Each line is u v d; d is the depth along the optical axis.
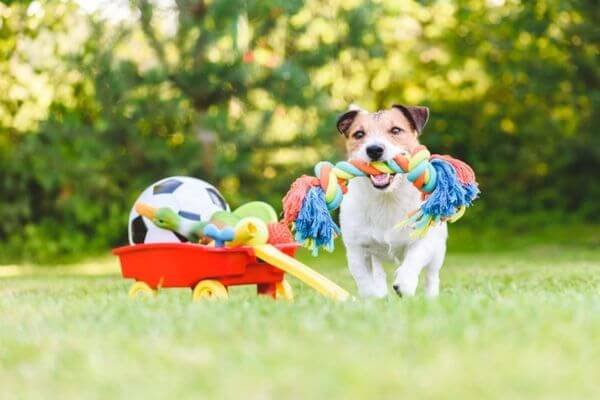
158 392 2.62
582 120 13.91
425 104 14.47
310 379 2.69
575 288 5.93
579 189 14.72
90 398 2.61
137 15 10.99
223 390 2.62
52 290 7.03
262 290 5.43
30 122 12.66
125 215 12.66
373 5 11.75
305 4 11.16
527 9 12.80
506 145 14.60
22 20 11.95
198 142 11.56
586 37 12.65
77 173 11.98
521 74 13.37
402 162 5.00
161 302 4.65
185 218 5.41
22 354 3.33
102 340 3.46
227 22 10.87
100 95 11.18
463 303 4.13
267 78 11.48
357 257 5.43
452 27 14.07
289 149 11.95
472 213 14.59
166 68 11.16
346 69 12.67
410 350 3.10
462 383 2.64
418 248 5.21
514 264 9.65
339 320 3.68
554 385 2.62
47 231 12.99
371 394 2.54
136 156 12.02
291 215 5.06
